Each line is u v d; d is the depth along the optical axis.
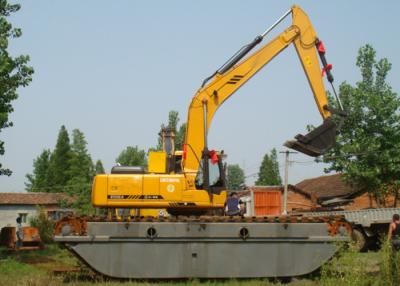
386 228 22.91
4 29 20.72
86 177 60.00
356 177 30.78
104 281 12.57
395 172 30.67
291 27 15.53
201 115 14.73
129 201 13.79
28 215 51.44
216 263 12.98
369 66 31.50
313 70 15.36
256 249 13.17
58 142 71.12
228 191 15.43
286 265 13.21
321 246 13.37
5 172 21.97
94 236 12.61
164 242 12.88
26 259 19.66
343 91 31.38
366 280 9.90
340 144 31.05
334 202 35.00
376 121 30.94
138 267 12.70
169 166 15.29
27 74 21.45
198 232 12.96
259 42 15.34
